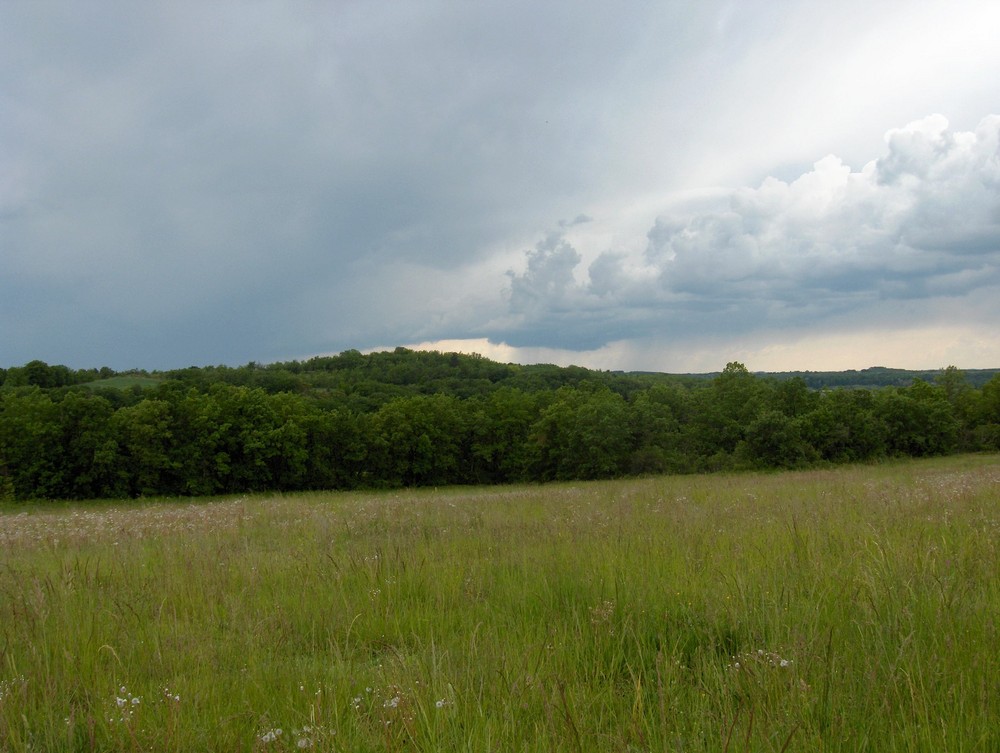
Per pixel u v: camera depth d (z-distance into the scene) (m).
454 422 63.66
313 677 3.98
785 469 41.56
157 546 9.48
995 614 4.14
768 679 3.41
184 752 3.20
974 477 16.89
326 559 7.49
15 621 5.02
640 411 53.25
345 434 58.59
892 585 4.74
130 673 4.16
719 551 6.60
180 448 49.25
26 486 44.06
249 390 56.00
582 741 2.92
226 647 4.58
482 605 5.52
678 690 3.55
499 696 3.43
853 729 2.96
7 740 3.20
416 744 2.94
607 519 10.16
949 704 3.09
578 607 5.05
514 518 11.45
